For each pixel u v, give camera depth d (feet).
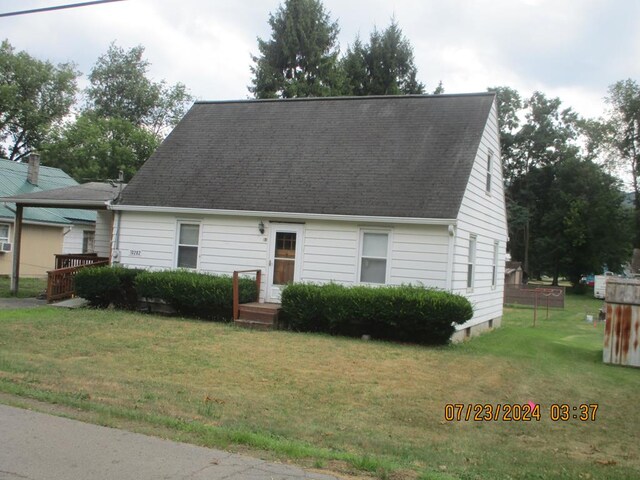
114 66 180.34
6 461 15.52
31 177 96.53
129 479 14.58
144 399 23.06
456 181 47.57
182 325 45.39
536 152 180.96
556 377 35.12
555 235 172.65
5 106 150.30
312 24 126.62
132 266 55.77
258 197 51.75
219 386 26.81
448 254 45.52
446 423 23.41
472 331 53.98
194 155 58.95
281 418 21.99
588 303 131.44
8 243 86.48
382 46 127.75
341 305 44.24
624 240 169.17
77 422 19.13
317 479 15.07
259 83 124.77
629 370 40.34
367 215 46.78
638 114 177.17
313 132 57.72
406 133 54.13
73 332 39.42
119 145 155.02
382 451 18.72
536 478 17.07
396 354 38.22
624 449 21.85
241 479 14.84
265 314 46.47
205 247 53.31
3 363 28.25
